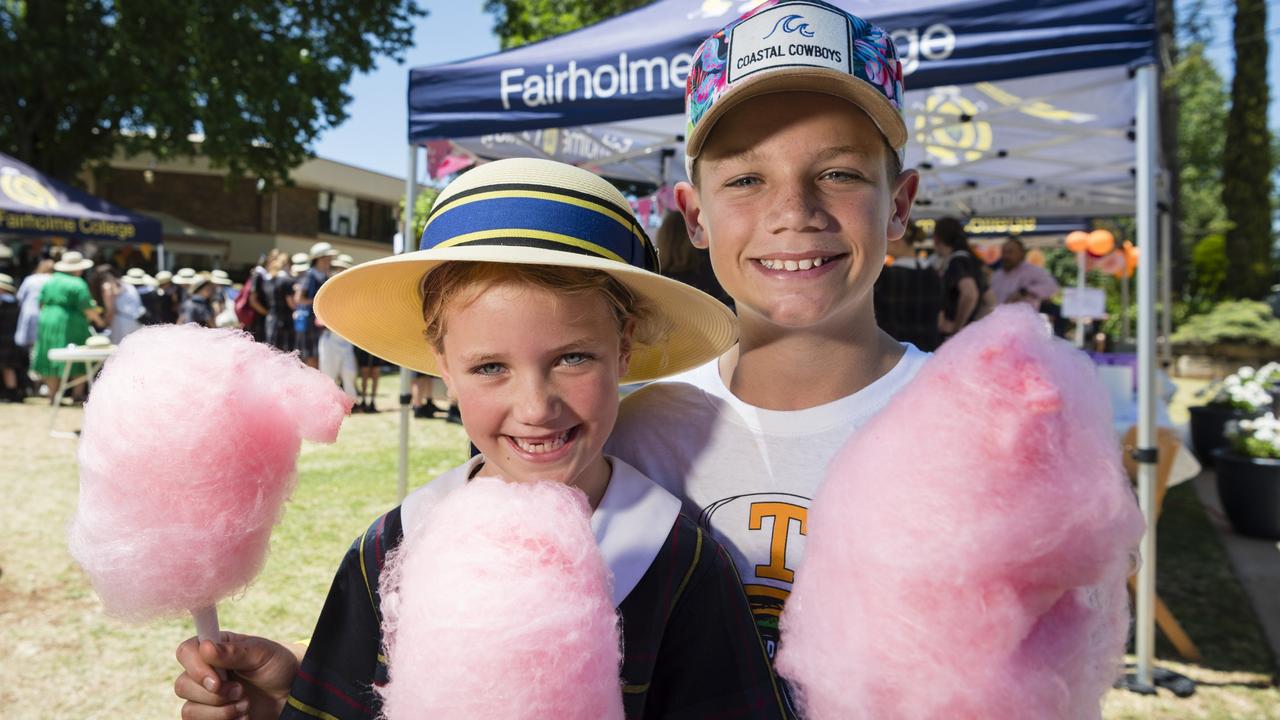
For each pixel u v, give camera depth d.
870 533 0.66
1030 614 0.64
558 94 3.27
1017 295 7.32
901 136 0.98
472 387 0.90
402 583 0.67
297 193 24.55
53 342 9.12
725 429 1.11
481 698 0.58
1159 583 4.11
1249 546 4.78
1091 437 0.66
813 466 1.04
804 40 0.92
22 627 3.31
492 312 0.87
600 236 0.94
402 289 1.10
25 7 14.22
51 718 2.66
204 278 11.17
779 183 0.97
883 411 0.74
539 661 0.59
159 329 0.88
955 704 0.63
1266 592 3.96
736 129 0.98
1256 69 16.66
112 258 13.56
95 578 0.84
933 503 0.63
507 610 0.60
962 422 0.65
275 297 9.48
